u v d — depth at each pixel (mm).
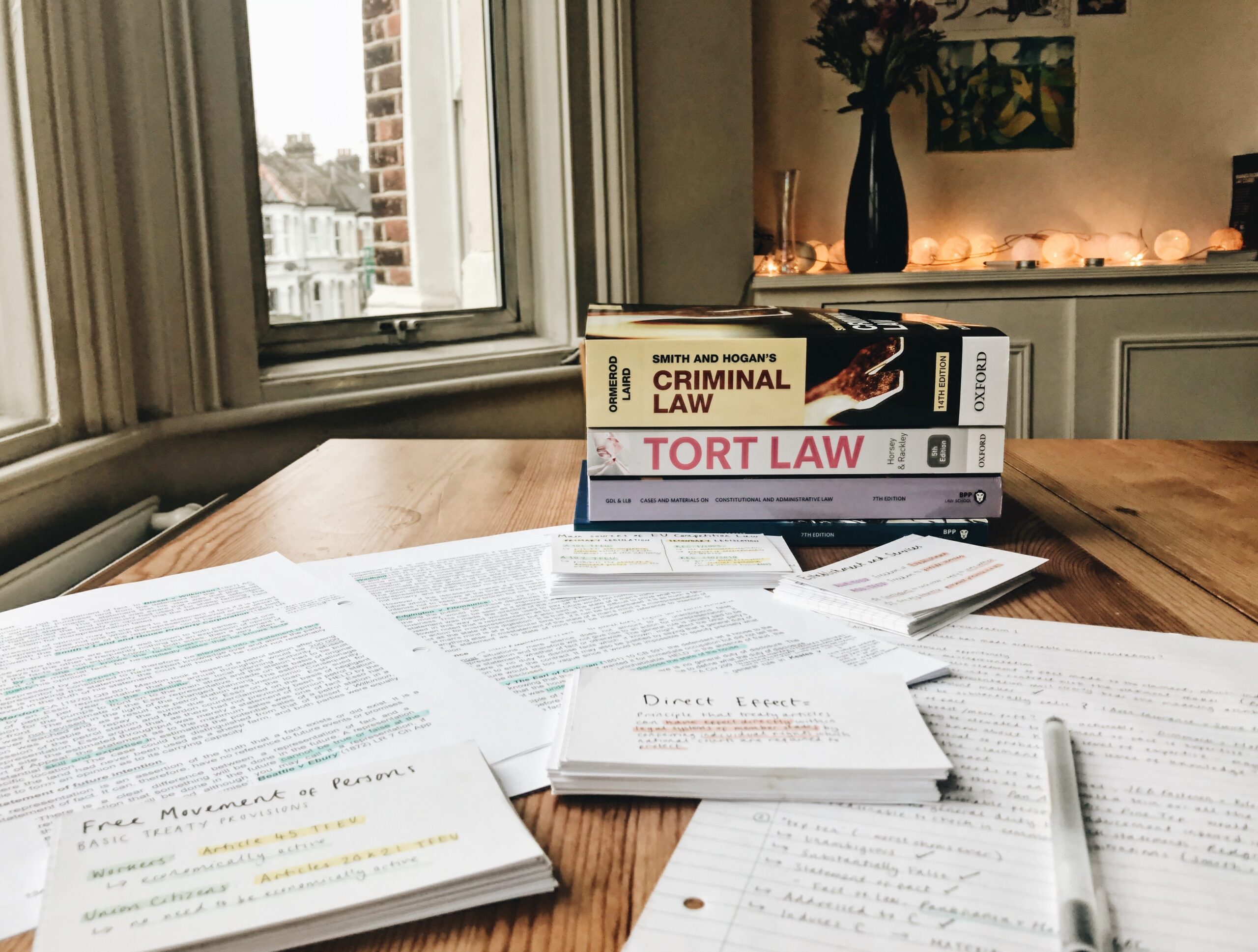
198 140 1487
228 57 1521
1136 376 2430
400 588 681
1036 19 2701
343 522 863
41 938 317
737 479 794
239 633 598
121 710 494
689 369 778
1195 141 2771
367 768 421
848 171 2766
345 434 1795
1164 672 533
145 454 1471
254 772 432
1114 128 2762
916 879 357
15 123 1197
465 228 2213
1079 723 473
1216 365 2422
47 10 1215
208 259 1526
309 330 1868
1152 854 367
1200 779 420
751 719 453
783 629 603
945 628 601
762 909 341
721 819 397
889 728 445
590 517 806
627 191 2188
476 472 1066
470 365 1984
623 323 829
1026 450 1153
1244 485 968
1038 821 393
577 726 445
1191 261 2803
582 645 577
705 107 2338
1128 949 317
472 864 352
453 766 421
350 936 333
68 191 1255
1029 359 2424
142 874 350
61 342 1255
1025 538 800
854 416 781
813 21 2684
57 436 1246
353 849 363
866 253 2471
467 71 2135
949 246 2682
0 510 1098
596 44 2088
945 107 2734
